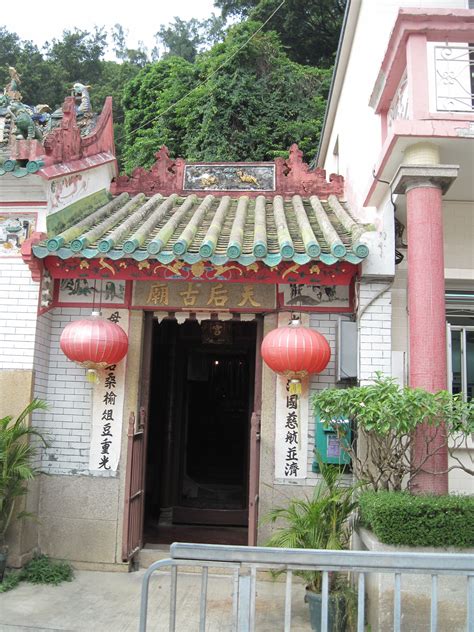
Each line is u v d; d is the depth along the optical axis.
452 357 6.86
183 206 8.11
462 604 4.55
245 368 12.48
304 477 6.64
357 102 8.13
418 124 5.22
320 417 5.22
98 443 6.85
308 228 6.80
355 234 6.59
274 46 19.94
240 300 6.93
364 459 6.23
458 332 6.90
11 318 6.65
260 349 7.01
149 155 19.70
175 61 22.08
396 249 6.75
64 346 6.34
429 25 5.39
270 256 5.99
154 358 10.10
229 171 9.12
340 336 6.54
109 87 27.89
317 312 6.85
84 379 7.02
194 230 6.82
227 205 8.30
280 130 18.80
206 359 12.33
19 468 5.86
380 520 4.63
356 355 6.49
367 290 6.46
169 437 9.69
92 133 8.40
